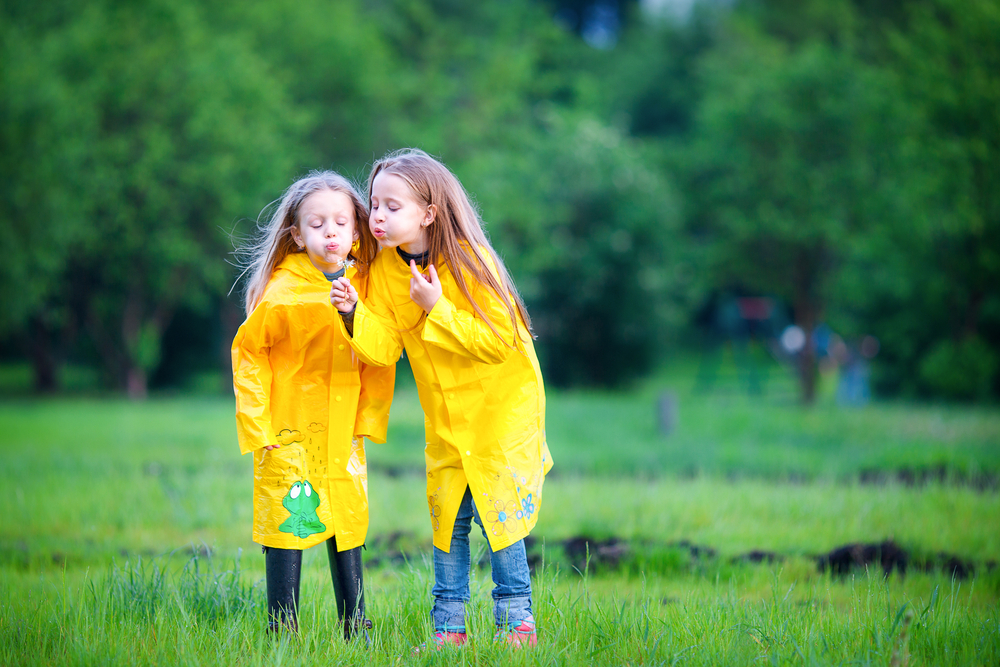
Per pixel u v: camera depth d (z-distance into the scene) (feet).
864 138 59.41
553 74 100.63
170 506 21.11
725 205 64.44
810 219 60.29
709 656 9.80
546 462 10.82
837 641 10.40
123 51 65.21
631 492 23.66
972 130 56.59
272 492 10.49
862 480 28.12
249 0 76.84
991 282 60.49
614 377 79.05
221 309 83.05
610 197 75.20
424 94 85.76
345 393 10.60
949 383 59.67
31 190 55.47
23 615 11.37
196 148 65.87
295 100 76.64
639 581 15.69
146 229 65.92
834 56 61.72
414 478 27.22
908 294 64.69
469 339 9.74
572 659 9.74
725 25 125.29
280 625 10.47
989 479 27.07
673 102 127.44
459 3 110.42
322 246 10.05
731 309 100.22
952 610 11.75
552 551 17.44
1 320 57.57
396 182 9.88
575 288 76.07
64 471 26.55
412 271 9.72
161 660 9.80
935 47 58.65
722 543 18.19
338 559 10.74
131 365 70.03
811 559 16.97
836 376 101.50
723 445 35.99
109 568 15.66
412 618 11.48
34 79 55.42
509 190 72.43
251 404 10.25
